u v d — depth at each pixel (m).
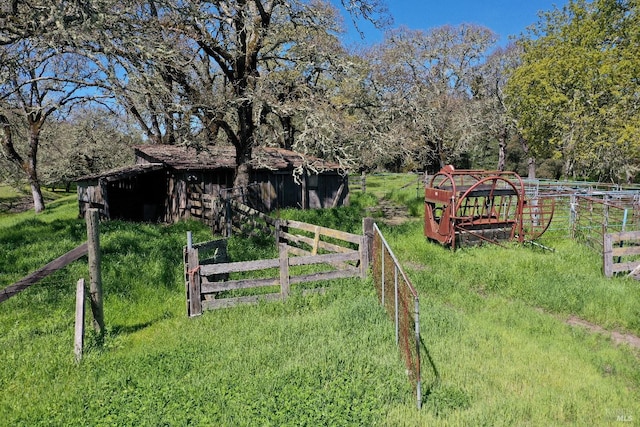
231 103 15.31
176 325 7.46
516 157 51.22
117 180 21.70
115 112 16.41
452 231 12.50
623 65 26.16
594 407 5.07
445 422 4.60
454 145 40.94
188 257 7.82
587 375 5.80
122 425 4.65
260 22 16.05
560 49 31.22
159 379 5.56
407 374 5.45
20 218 24.56
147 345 6.67
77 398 5.25
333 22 17.41
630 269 10.05
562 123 29.97
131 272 9.60
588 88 28.14
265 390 5.19
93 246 6.81
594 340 6.99
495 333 7.02
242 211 14.38
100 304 6.96
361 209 22.69
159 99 13.30
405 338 5.66
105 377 5.72
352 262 10.02
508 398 5.15
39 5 9.70
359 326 7.04
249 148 17.48
